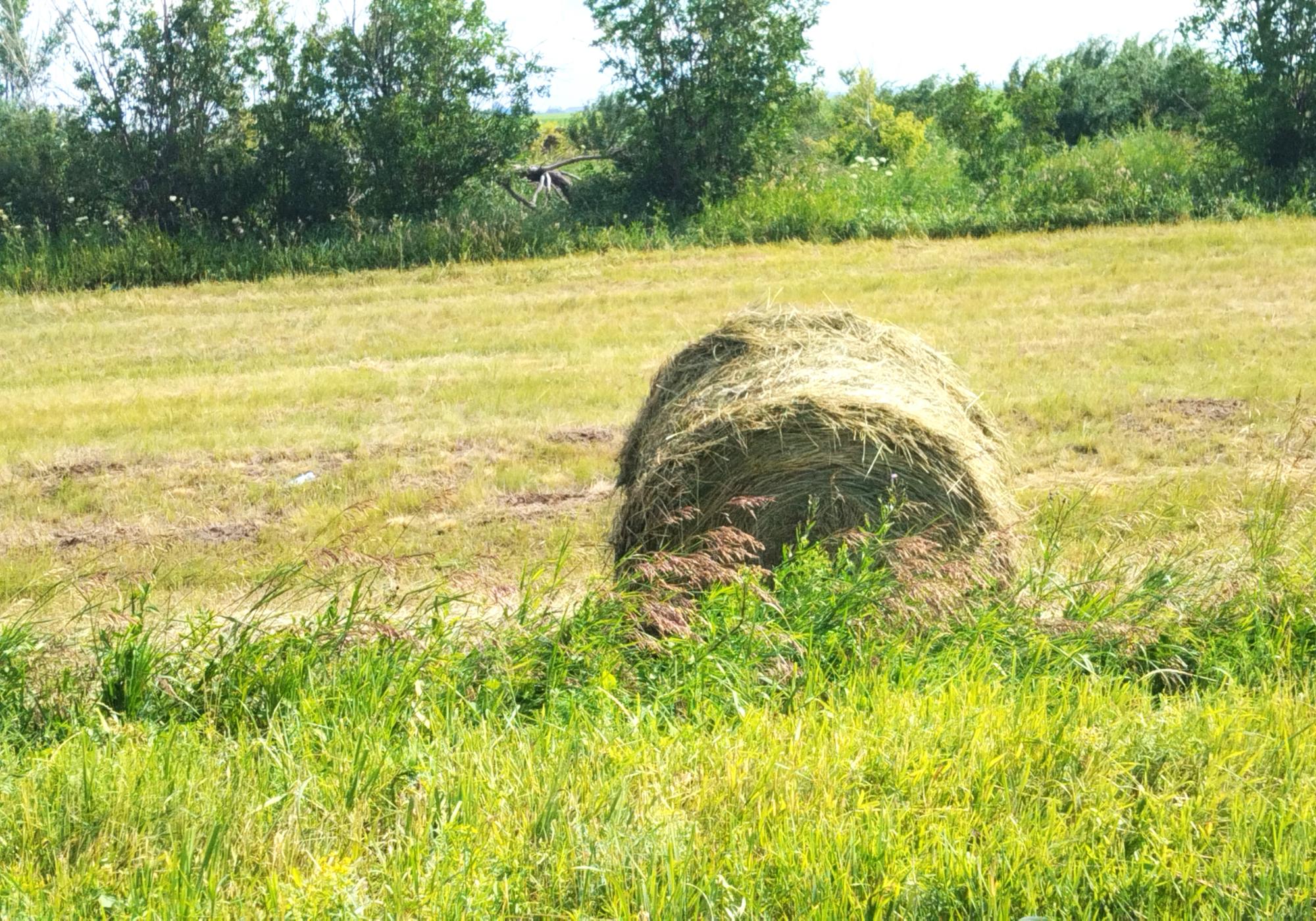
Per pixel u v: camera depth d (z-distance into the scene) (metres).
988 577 5.35
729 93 23.08
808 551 5.27
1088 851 3.40
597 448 9.53
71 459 9.66
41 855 3.62
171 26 21.88
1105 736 4.05
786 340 6.09
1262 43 21.50
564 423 10.24
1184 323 12.73
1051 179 21.02
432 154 22.34
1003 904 3.19
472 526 7.88
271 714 4.66
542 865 3.45
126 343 14.52
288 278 18.80
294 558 6.85
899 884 3.23
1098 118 31.86
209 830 3.67
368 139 22.36
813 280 16.22
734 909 3.19
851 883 3.28
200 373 12.89
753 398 5.64
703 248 19.81
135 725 4.52
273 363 13.15
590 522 7.88
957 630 5.14
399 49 22.59
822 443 5.45
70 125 22.11
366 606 5.31
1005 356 11.63
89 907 3.35
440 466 9.16
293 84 22.53
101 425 10.57
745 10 22.89
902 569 5.16
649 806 3.71
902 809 3.62
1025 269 16.17
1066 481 8.21
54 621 6.03
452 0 22.58
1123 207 19.75
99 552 7.65
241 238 21.92
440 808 3.71
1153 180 21.25
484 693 4.76
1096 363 11.23
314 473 9.23
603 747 4.15
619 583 5.20
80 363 13.48
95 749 4.18
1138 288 14.62
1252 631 5.23
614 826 3.56
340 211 22.64
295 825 3.68
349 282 18.36
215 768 4.11
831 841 3.44
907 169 24.72
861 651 4.84
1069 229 19.33
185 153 22.03
